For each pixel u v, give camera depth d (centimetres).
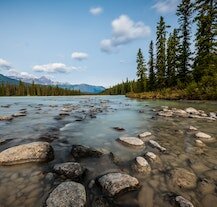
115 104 2209
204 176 393
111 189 321
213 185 357
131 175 392
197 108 1611
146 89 5106
